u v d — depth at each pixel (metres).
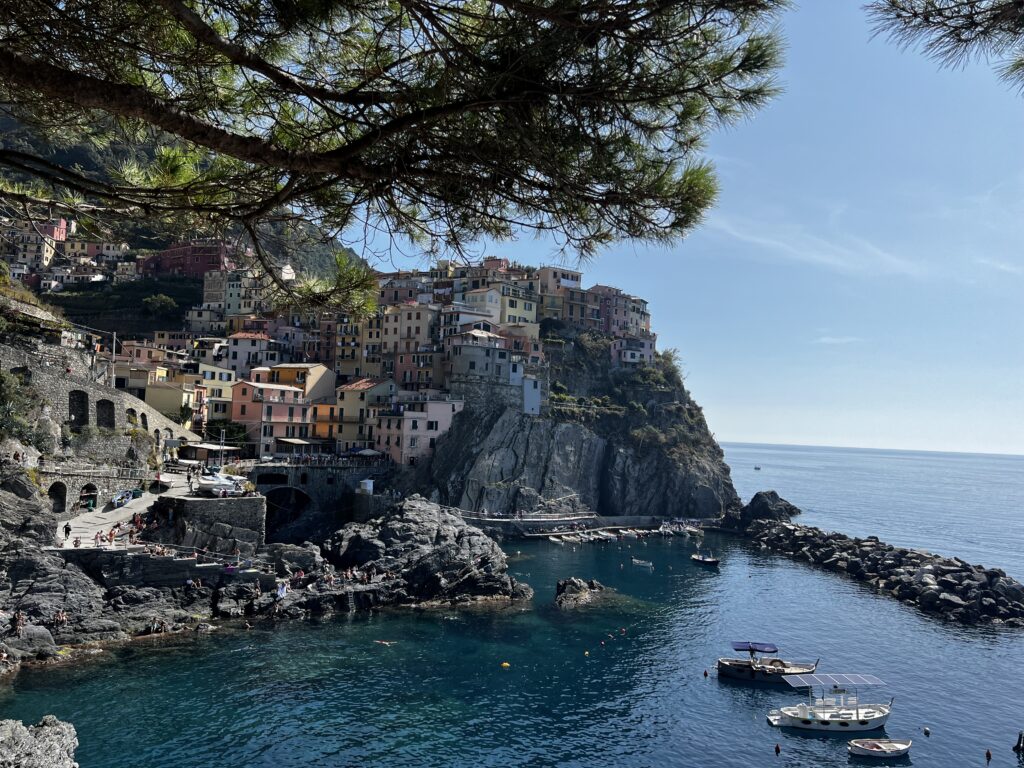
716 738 50.41
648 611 80.75
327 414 131.62
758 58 8.17
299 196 10.77
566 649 66.44
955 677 64.19
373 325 151.25
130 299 169.12
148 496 82.94
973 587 90.75
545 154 8.64
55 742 33.41
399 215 10.60
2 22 8.35
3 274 97.50
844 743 50.59
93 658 55.12
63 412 83.94
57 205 11.84
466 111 8.51
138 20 8.75
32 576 57.88
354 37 9.66
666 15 7.54
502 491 127.62
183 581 66.75
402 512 91.38
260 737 45.69
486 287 159.75
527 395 141.38
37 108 10.45
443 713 51.47
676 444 153.38
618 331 183.62
